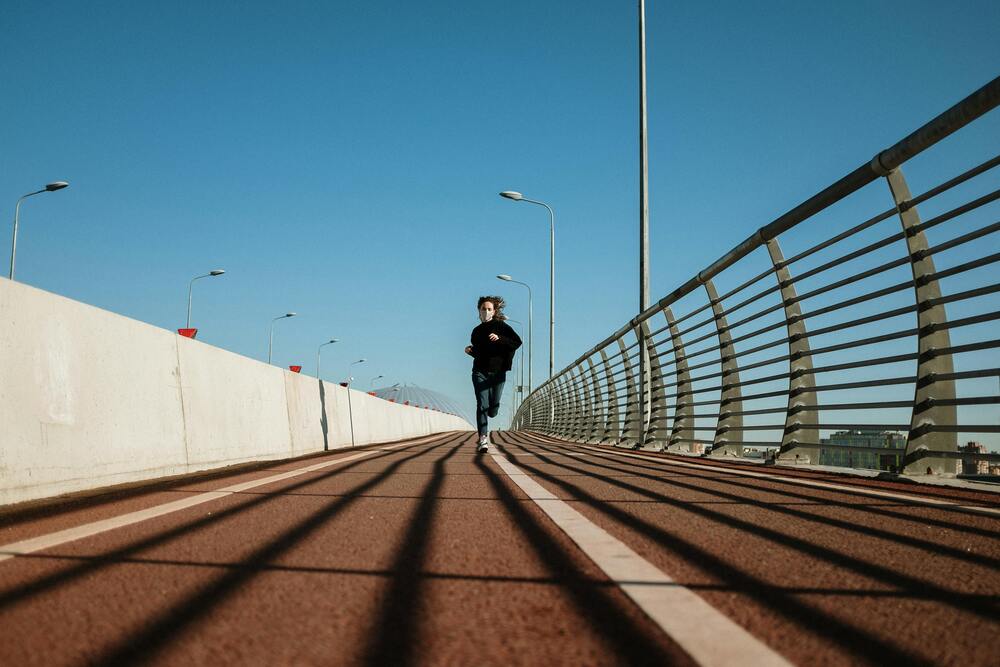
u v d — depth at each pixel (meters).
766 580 2.45
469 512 4.06
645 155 17.11
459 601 2.20
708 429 10.89
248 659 1.71
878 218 6.52
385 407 25.42
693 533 3.36
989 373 5.18
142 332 6.77
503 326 11.21
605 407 18.34
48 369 5.14
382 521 3.75
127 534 3.41
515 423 72.44
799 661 1.67
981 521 3.78
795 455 8.18
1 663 1.68
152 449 6.66
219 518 3.91
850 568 2.64
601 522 3.67
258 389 10.42
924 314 5.95
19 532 3.51
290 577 2.52
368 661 1.69
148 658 1.71
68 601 2.22
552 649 1.76
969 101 4.86
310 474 6.80
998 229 5.07
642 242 16.73
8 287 4.77
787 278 8.53
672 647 1.77
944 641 1.82
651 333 14.29
